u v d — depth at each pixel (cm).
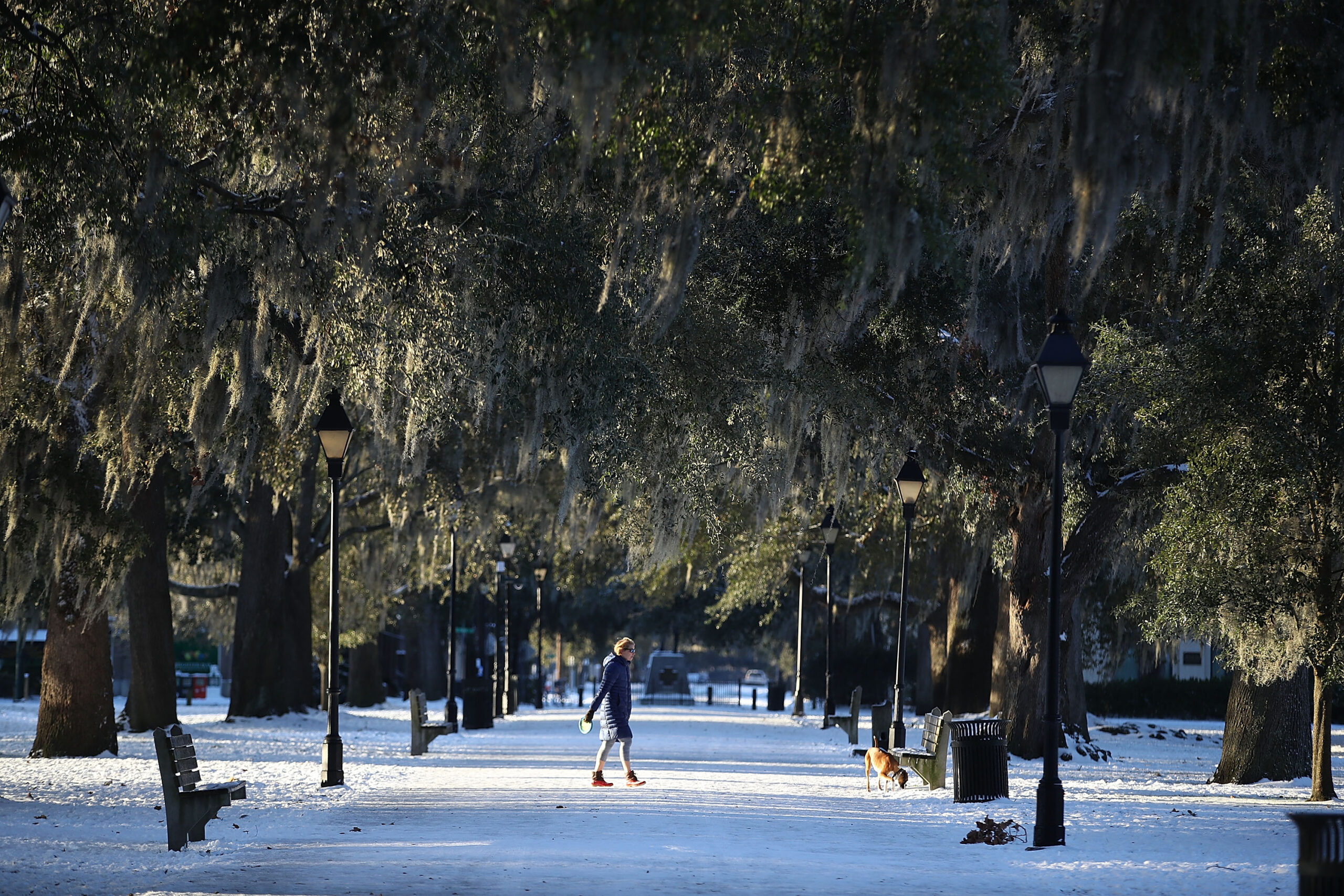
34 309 5694
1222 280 4938
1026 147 5428
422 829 3762
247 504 10625
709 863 3045
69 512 6119
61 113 3953
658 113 4172
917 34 3762
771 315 6225
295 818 4100
